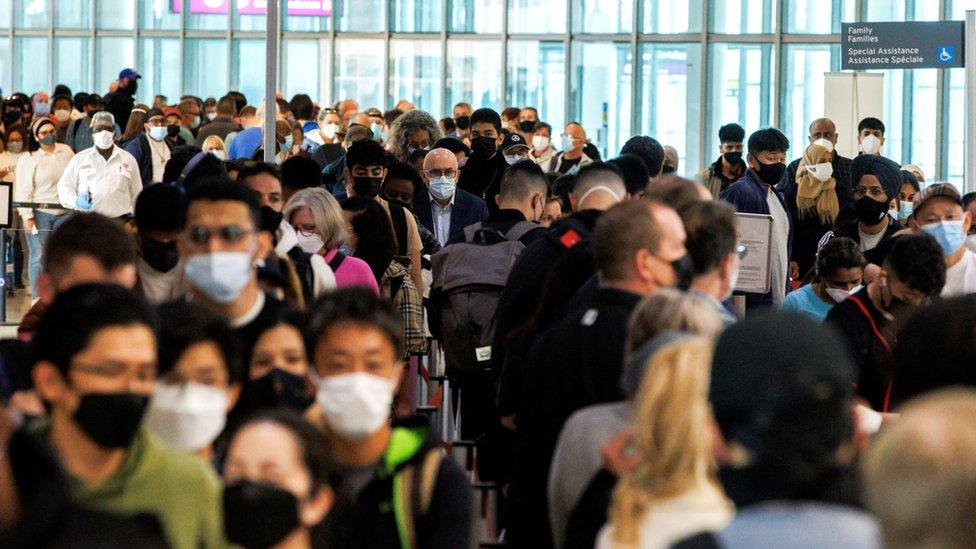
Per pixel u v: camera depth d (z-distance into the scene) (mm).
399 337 7090
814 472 4715
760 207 18000
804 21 41062
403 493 6855
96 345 5906
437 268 14312
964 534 3705
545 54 43000
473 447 13781
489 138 20297
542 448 8250
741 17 41438
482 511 11812
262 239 9656
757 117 41406
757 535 4637
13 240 23172
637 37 42031
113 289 6070
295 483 6055
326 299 7078
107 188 23766
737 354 4809
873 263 14680
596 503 7145
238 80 45750
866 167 16906
